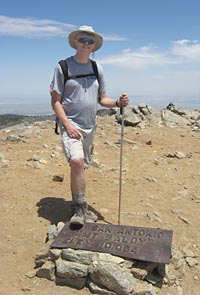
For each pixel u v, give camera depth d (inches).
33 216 124.3
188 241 116.0
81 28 107.5
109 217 124.8
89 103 113.0
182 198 145.9
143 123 292.7
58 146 206.8
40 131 255.1
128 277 90.2
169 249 97.0
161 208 135.6
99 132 257.4
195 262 105.3
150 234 102.4
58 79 111.1
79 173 108.2
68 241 100.3
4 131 272.1
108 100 118.5
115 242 99.5
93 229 105.1
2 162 172.7
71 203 126.8
